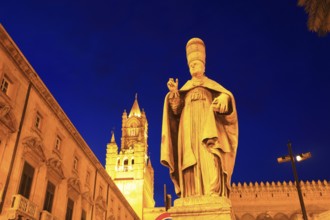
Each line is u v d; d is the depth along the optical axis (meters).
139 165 75.69
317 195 44.50
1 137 19.06
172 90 4.55
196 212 3.67
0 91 18.88
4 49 19.45
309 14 10.21
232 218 3.80
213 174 3.92
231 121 4.28
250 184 46.16
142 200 70.88
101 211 34.62
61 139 26.45
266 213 44.03
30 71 21.83
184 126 4.35
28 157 21.36
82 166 30.42
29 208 19.75
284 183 45.91
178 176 4.28
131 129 89.56
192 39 4.93
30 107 22.03
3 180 18.64
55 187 24.92
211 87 4.50
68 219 26.61
